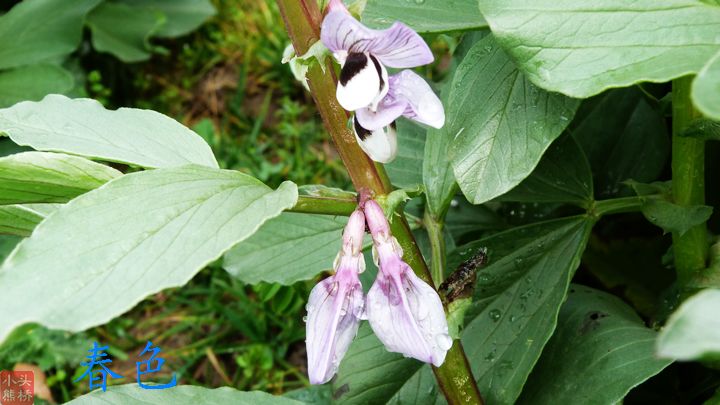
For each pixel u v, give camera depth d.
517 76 0.17
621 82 0.14
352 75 0.14
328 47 0.14
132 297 0.12
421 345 0.14
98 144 0.16
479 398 0.18
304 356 0.30
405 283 0.14
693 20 0.14
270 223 0.22
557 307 0.18
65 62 0.39
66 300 0.12
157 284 0.13
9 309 0.12
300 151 0.36
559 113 0.17
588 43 0.15
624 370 0.17
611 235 0.27
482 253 0.17
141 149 0.16
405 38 0.13
